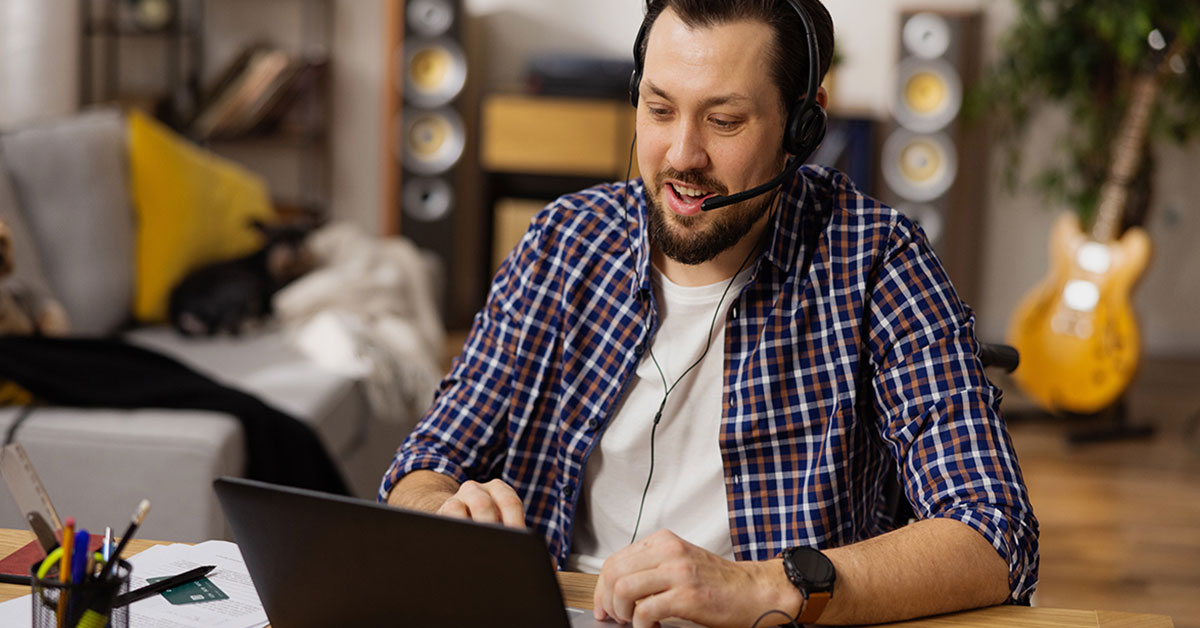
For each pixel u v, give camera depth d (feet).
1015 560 3.28
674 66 3.47
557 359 4.06
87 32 13.89
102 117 9.91
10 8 12.23
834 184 4.00
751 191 3.49
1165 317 15.58
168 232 9.91
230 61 14.61
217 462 6.45
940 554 3.18
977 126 15.17
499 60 15.80
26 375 6.63
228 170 11.07
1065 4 13.53
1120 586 8.44
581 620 3.00
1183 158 15.16
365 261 10.64
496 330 4.15
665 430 3.93
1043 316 12.58
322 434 7.92
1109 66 13.61
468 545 2.52
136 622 2.93
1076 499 10.32
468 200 15.87
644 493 3.97
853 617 3.05
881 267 3.83
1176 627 7.77
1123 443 12.05
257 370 8.70
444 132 14.84
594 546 4.05
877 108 15.58
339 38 15.35
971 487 3.42
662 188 3.61
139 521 2.66
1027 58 13.94
